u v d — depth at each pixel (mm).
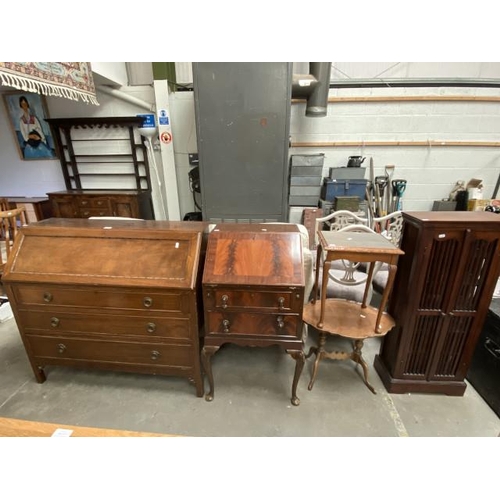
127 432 891
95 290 1439
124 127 3496
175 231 1467
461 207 3326
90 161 3658
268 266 1377
